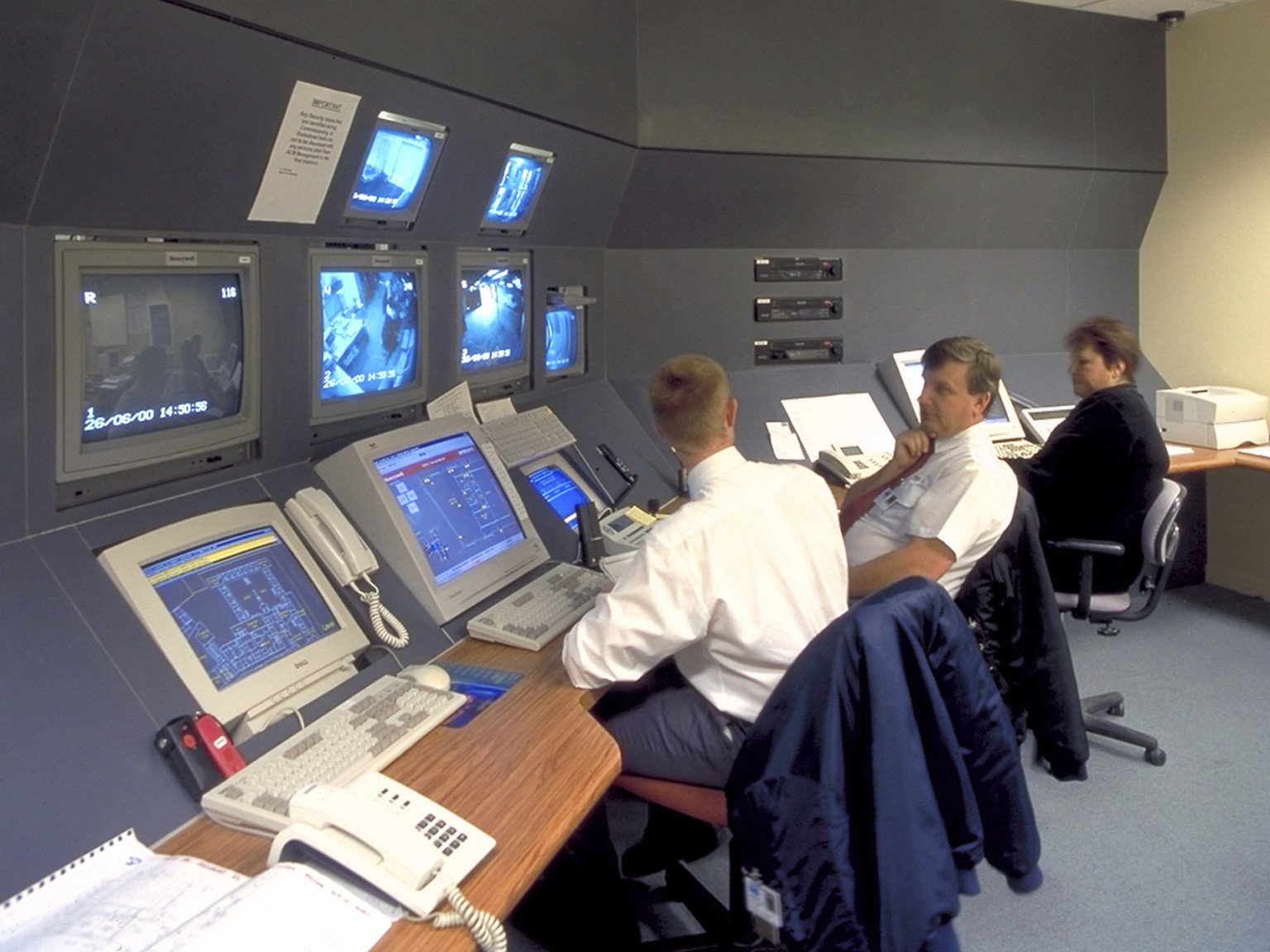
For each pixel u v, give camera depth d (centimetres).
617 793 290
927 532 237
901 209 404
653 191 349
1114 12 424
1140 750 309
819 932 148
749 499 182
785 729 148
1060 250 451
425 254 245
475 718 164
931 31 385
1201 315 446
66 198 149
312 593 182
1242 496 440
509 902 117
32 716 130
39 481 150
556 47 267
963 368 241
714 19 339
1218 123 428
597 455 320
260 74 168
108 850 124
